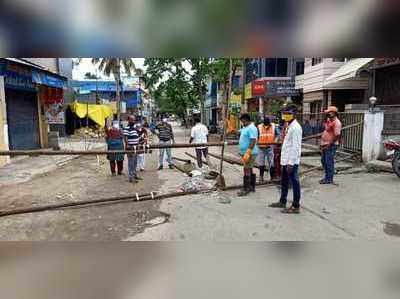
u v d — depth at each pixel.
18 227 4.84
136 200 6.06
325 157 7.34
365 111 9.62
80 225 4.91
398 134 9.12
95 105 24.23
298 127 5.26
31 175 8.86
